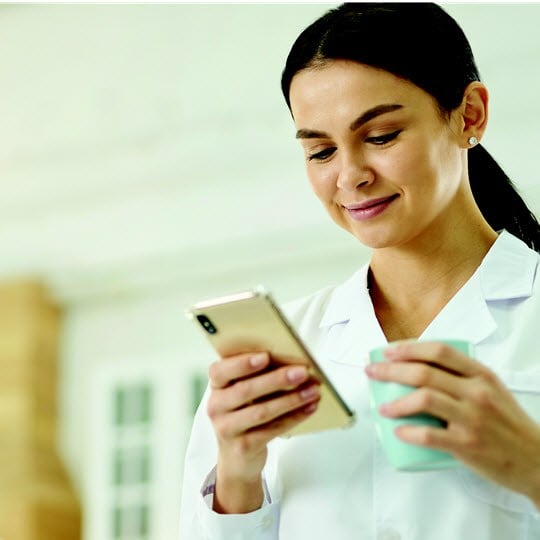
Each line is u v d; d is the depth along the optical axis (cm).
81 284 767
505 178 191
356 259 699
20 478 730
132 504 730
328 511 161
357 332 174
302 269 714
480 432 132
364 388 166
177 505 717
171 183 751
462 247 172
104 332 770
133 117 758
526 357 161
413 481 157
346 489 162
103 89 766
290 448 169
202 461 180
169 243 747
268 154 723
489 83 641
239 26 735
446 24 169
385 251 174
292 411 149
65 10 780
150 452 735
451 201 171
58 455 759
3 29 797
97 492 738
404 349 136
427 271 172
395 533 156
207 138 737
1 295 778
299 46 166
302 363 144
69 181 773
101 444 747
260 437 151
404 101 159
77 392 768
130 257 757
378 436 151
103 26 770
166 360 747
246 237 725
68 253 775
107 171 765
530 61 636
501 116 638
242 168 731
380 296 179
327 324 179
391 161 158
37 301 771
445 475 156
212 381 149
